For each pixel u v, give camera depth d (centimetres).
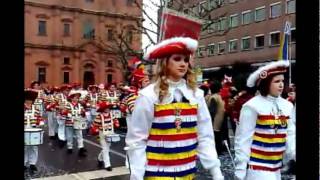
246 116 344
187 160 257
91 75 3638
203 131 270
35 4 3428
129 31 2019
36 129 706
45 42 3531
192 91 264
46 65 3522
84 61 3625
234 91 872
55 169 770
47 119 1239
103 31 3175
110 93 1538
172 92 254
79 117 1006
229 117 828
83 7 3506
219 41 3434
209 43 3459
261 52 3259
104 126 791
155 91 253
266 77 344
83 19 3594
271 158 343
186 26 258
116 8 2866
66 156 940
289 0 3003
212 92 796
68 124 998
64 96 1302
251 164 343
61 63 3606
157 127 253
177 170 252
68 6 3544
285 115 349
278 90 344
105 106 805
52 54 3544
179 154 253
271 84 344
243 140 345
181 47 249
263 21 3253
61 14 3591
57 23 3594
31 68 3434
